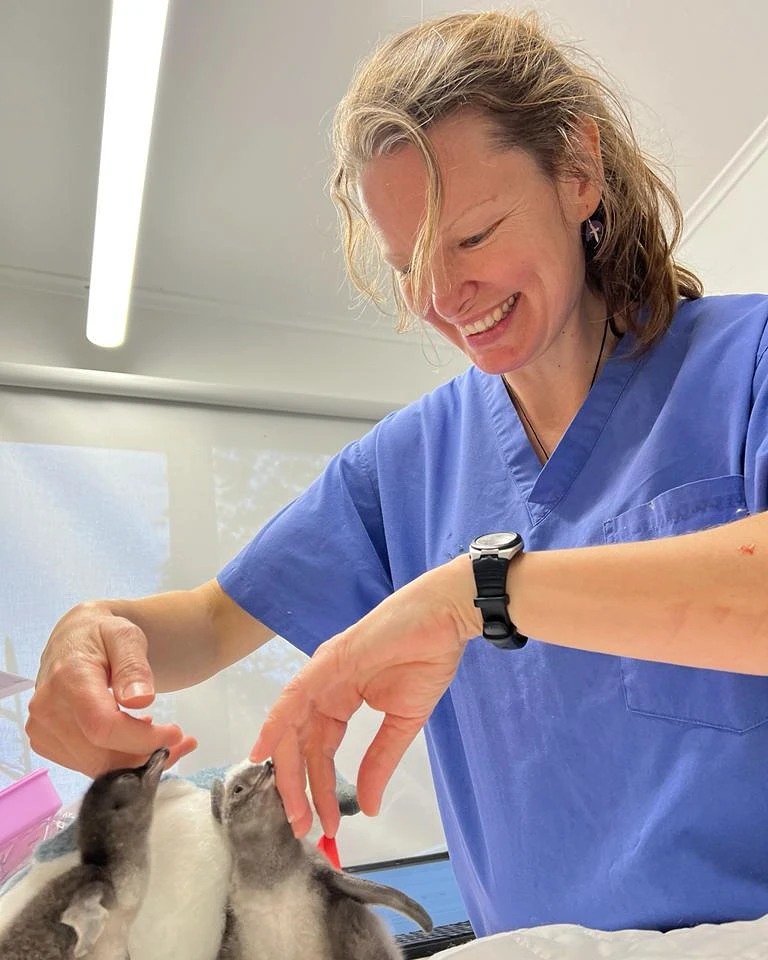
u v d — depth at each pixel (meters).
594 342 0.94
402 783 2.19
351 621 1.06
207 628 1.01
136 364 2.37
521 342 0.88
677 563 0.61
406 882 2.04
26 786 0.95
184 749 0.66
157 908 0.60
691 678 0.75
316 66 1.84
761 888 0.70
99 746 0.64
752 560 0.59
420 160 0.80
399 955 0.68
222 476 2.44
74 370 2.29
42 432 2.29
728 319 0.86
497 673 0.88
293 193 2.17
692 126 2.15
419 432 1.10
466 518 0.98
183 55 1.77
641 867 0.75
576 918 0.82
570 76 0.90
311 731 0.70
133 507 2.30
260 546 1.08
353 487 1.11
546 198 0.85
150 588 2.22
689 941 0.66
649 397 0.88
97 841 0.60
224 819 0.64
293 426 2.59
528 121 0.83
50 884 0.58
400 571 1.04
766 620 0.58
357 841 2.10
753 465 0.74
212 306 2.51
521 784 0.86
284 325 2.59
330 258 2.40
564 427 0.95
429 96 0.81
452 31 0.88
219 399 2.51
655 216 0.93
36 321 2.30
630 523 0.82
